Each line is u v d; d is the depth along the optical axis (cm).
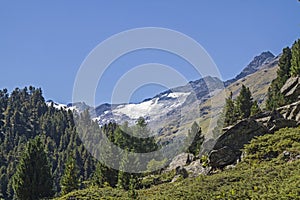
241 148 3850
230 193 2806
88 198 3634
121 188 4491
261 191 2725
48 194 5209
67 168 5556
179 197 2995
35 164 5178
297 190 2548
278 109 4678
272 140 3747
